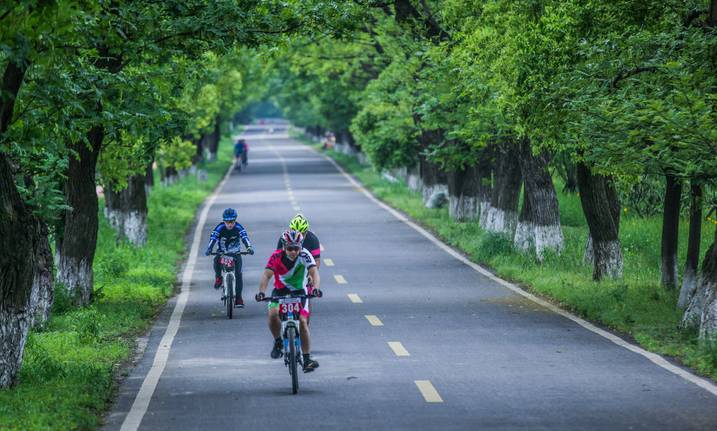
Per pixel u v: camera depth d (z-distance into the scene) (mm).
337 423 29422
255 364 39562
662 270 58250
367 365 38688
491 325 49219
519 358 40062
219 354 42188
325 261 80125
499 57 57562
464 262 79375
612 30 49156
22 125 33156
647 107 40031
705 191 49938
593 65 46062
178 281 71188
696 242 51062
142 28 42688
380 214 123875
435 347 42844
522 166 75375
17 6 28109
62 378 34875
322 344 43844
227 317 53688
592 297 54812
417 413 30562
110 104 40375
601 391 33656
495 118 67938
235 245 54688
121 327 49406
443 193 128750
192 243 96375
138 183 88312
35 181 48312
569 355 40719
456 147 94188
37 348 39688
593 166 55719
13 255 33719
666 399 32375
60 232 56469
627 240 83438
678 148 42375
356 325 49344
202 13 44531
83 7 33938
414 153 134125
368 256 83438
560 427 28750
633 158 43562
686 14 48781
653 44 45375
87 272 56344
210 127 185750
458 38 65312
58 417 29250
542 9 54688
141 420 30188
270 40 46750
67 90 34312
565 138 51375
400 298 59719
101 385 34156
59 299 53500
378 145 133750
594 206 63594
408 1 79688
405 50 90688
